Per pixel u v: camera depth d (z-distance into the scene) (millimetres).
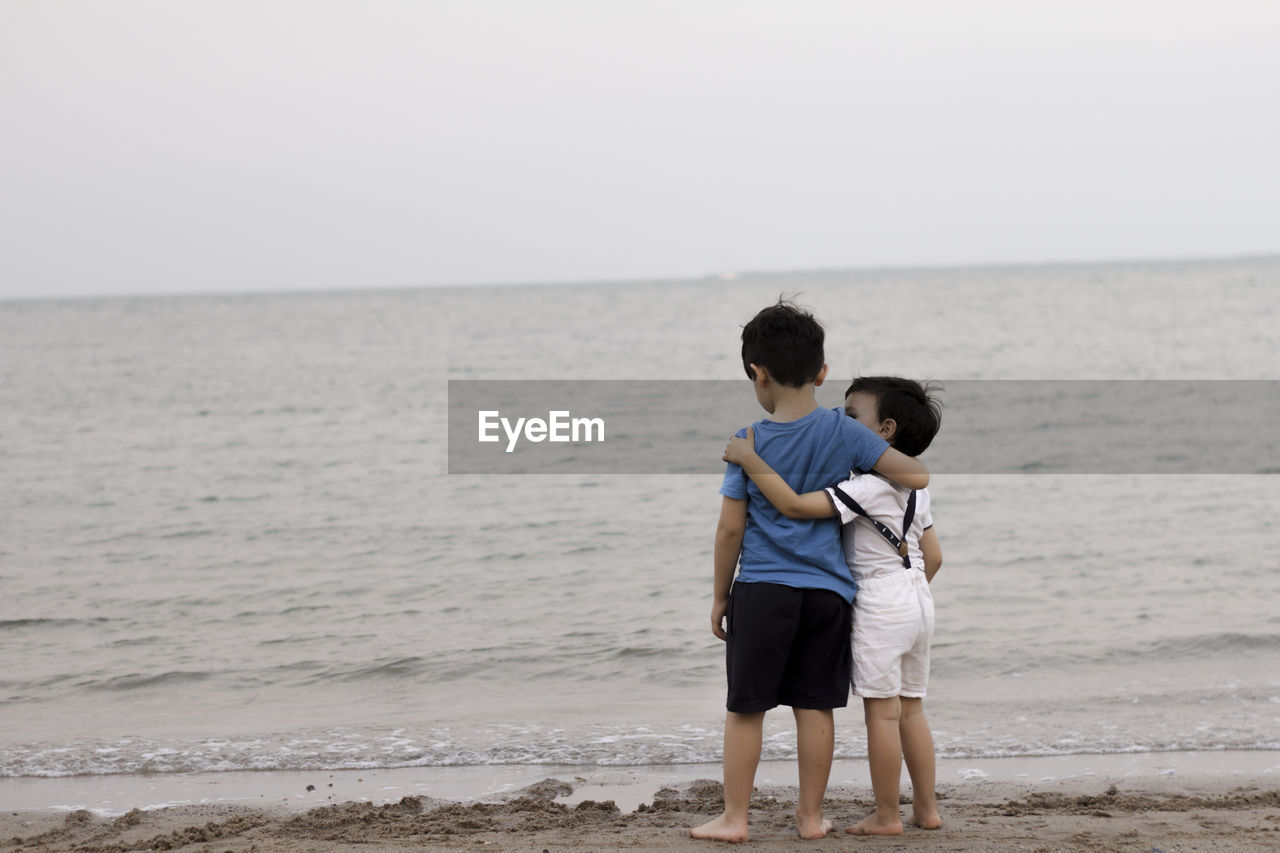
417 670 6328
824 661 3340
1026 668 6078
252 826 3902
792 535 3271
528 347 45594
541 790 4402
